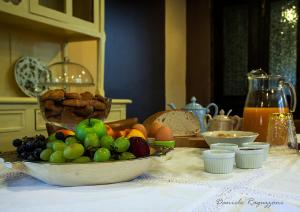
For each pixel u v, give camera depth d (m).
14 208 0.48
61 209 0.48
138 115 3.23
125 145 0.62
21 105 1.54
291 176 0.67
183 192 0.55
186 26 3.77
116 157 0.61
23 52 1.86
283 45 3.29
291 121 0.97
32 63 1.88
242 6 3.48
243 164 0.74
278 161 0.83
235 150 0.76
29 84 1.84
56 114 0.94
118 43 3.11
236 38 3.53
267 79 1.15
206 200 0.51
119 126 0.96
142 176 0.67
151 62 3.29
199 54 3.72
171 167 0.76
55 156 0.58
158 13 3.30
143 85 3.26
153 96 3.31
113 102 2.08
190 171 0.72
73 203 0.50
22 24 1.71
